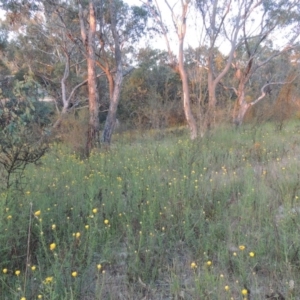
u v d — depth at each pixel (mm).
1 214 4242
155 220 5125
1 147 5234
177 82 25453
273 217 5152
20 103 5480
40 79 24938
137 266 4086
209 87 17438
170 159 8648
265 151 9289
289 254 4152
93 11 13188
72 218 5180
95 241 4371
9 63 22000
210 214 5441
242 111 18859
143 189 6195
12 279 3791
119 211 5375
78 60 26969
